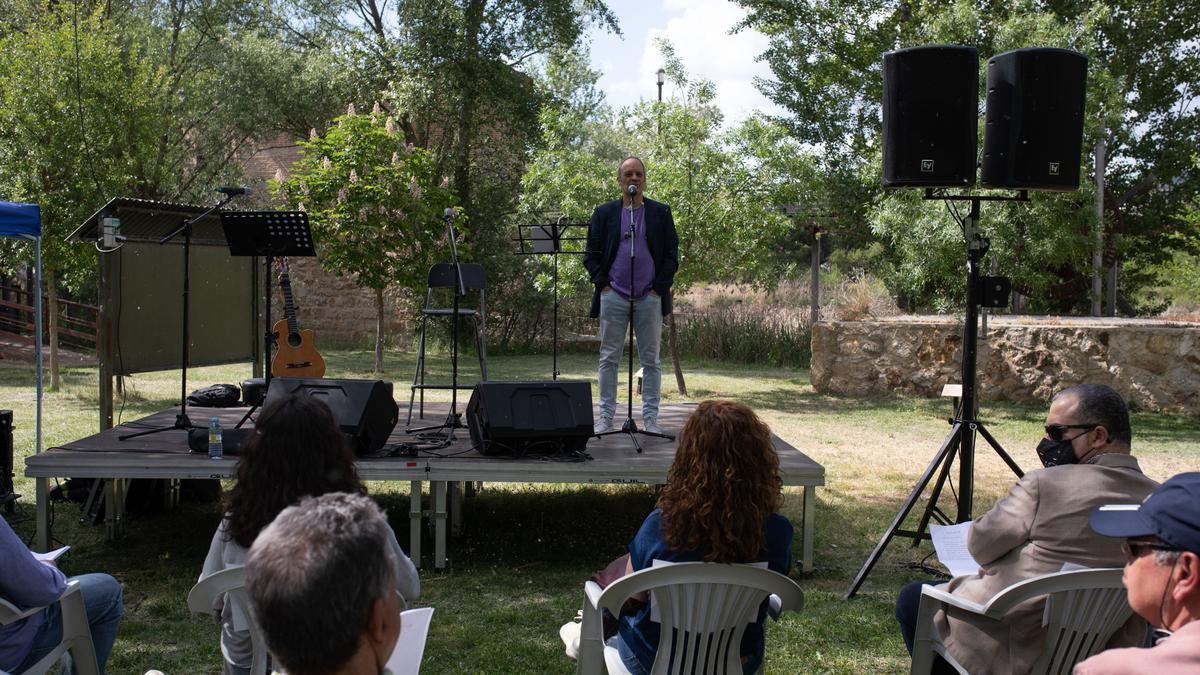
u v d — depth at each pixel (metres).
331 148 13.55
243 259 8.72
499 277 18.36
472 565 5.46
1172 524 1.59
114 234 6.38
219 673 3.91
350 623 1.43
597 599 2.77
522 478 5.16
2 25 13.82
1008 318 13.12
